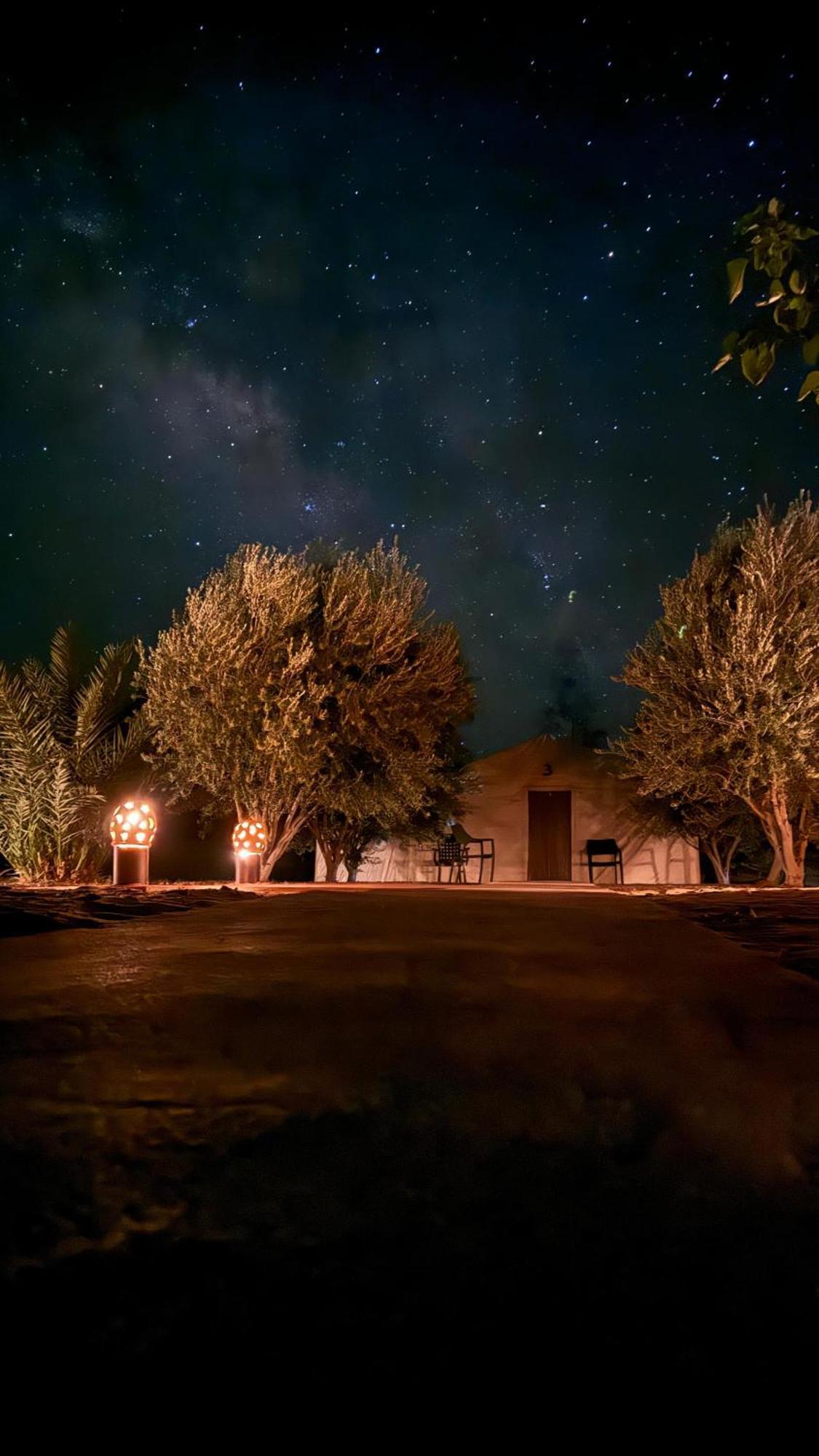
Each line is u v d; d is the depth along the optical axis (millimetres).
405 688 14461
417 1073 1989
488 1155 1564
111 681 13352
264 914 5285
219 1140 1597
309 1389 937
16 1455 833
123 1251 1207
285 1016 2471
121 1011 2504
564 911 5758
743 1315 1099
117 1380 944
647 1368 990
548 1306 1106
